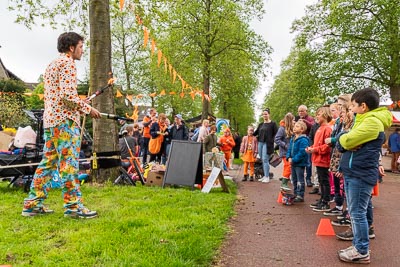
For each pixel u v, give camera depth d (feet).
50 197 19.77
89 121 67.41
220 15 72.54
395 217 18.16
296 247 13.39
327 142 17.69
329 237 14.64
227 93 95.55
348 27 71.26
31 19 33.27
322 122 19.89
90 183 24.57
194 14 73.56
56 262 10.84
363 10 70.08
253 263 11.80
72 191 15.56
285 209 19.84
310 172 28.48
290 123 27.43
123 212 16.58
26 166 21.52
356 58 70.69
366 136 11.76
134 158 27.30
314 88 76.69
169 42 74.02
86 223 14.74
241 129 168.25
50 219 15.33
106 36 25.25
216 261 11.91
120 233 13.26
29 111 25.70
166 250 11.76
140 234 13.19
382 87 72.84
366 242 11.91
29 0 32.27
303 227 16.11
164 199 19.90
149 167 28.89
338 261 12.07
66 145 15.39
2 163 21.26
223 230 14.90
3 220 15.14
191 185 24.56
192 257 11.46
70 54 15.57
